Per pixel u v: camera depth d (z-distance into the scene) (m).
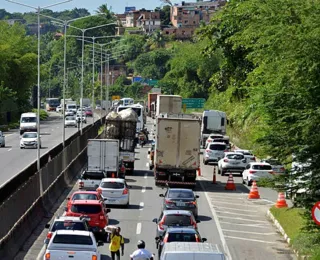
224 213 49.84
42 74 180.62
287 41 28.92
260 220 47.41
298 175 31.36
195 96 182.75
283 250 38.00
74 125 135.75
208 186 63.75
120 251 35.19
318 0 30.08
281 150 31.34
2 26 183.38
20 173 43.06
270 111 31.20
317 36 28.19
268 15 31.20
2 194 36.34
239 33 49.91
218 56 173.38
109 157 62.56
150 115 171.38
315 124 29.16
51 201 49.75
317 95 29.38
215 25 74.31
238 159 71.00
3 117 147.88
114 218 46.09
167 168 60.31
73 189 58.03
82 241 29.12
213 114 102.19
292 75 29.36
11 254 33.50
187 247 24.88
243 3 49.41
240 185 64.81
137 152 93.50
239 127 101.62
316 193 31.03
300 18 29.83
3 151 86.38
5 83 163.25
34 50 192.75
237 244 39.53
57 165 56.28
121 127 69.75
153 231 41.91
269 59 32.28
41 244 37.16
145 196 55.91
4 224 33.84
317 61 28.28
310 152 30.33
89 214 38.28
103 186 49.88
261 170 63.69
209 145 82.12
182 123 60.09
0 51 161.88
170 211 36.75
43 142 98.50
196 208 45.31
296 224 42.91
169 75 197.12
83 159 76.00
